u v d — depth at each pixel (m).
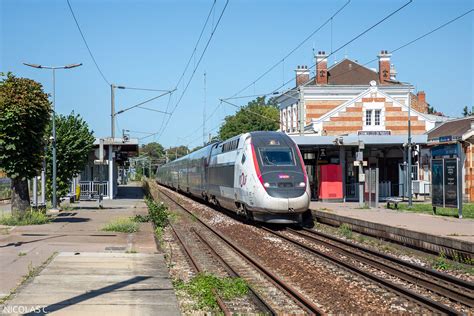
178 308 8.69
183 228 23.31
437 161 22.91
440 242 14.74
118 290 9.87
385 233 18.03
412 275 12.00
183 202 41.16
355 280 12.03
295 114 50.94
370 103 44.62
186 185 45.69
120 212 27.23
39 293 9.49
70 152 28.95
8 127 20.09
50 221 22.09
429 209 26.09
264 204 21.28
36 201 26.66
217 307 9.45
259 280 12.15
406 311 9.35
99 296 9.36
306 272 12.84
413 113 45.00
